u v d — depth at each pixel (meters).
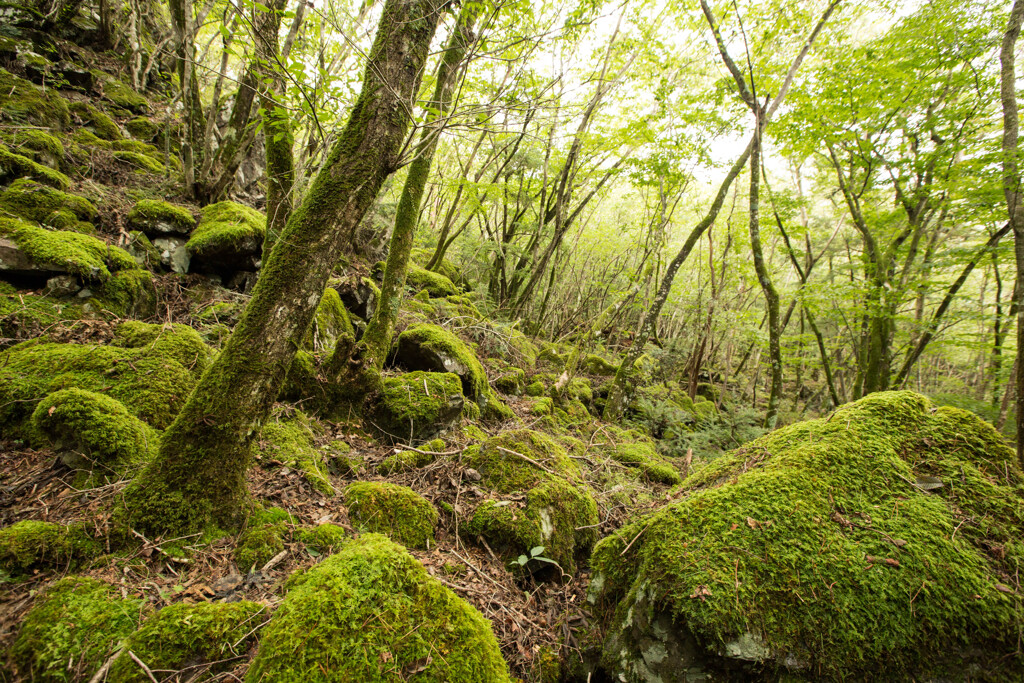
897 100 7.35
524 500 3.47
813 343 13.31
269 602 2.13
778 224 9.69
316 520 2.83
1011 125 4.36
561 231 10.24
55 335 3.73
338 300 5.77
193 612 1.91
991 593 1.85
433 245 13.28
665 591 2.06
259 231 5.68
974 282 13.25
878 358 8.67
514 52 4.98
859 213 8.56
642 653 2.06
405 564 2.12
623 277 14.79
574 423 7.09
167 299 4.98
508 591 2.92
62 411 2.71
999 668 1.75
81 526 2.21
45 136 5.62
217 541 2.41
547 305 13.56
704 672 1.90
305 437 3.80
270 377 2.50
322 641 1.71
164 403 3.30
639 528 2.53
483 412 5.80
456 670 1.88
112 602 1.95
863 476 2.32
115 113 8.12
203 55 7.05
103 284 4.30
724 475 2.73
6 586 1.96
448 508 3.39
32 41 7.73
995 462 2.34
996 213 6.28
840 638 1.82
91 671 1.69
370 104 2.52
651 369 11.88
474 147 10.10
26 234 4.07
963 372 16.23
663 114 9.33
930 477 2.30
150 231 5.32
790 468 2.41
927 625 1.81
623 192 16.89
